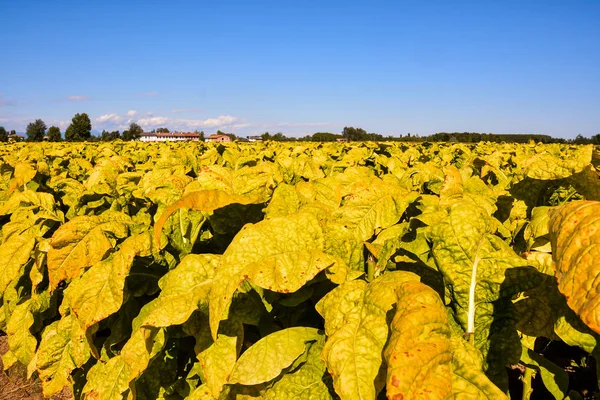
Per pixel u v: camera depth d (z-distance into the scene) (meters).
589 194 2.55
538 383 2.83
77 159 8.44
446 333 1.25
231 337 2.04
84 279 2.51
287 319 2.24
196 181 2.61
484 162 4.93
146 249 2.44
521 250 2.58
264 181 2.69
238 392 1.90
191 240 2.83
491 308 1.72
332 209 2.63
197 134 128.38
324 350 1.50
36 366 3.58
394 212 2.27
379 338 1.42
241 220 2.70
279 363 1.72
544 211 2.24
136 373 2.16
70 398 4.39
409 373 1.11
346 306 1.64
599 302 1.07
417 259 2.09
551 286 1.72
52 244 2.50
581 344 1.57
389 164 6.02
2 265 3.44
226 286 1.61
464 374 1.28
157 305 1.97
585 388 2.94
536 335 1.77
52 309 4.11
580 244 1.23
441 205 2.39
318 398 1.74
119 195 4.41
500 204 3.16
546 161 2.69
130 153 12.28
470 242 1.75
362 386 1.36
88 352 3.06
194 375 2.56
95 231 2.67
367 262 2.27
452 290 1.78
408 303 1.27
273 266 1.64
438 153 11.28
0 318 4.68
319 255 1.68
